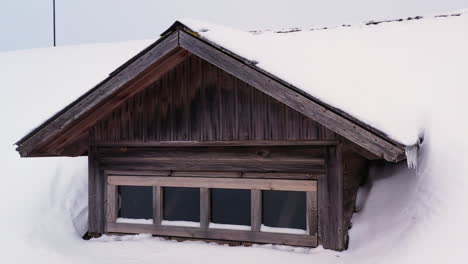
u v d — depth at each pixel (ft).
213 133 15.96
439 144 15.56
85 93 15.43
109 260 15.38
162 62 15.31
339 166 14.32
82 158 22.12
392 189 16.07
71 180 20.97
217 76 15.97
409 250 12.58
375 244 14.03
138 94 17.16
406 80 17.90
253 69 13.48
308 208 14.84
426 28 22.98
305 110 12.89
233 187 15.93
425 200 14.40
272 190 15.55
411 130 13.61
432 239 12.67
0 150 24.73
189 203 16.88
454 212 13.35
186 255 15.30
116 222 17.71
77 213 19.43
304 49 17.67
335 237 14.33
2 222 18.21
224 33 14.35
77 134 17.79
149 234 17.17
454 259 11.75
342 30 24.62
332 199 14.42
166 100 16.72
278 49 15.25
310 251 14.55
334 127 12.53
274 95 13.26
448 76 18.17
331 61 18.11
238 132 15.61
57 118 15.94
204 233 16.34
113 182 17.80
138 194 17.75
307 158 14.83
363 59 19.71
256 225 15.57
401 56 20.07
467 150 14.97
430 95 17.25
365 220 15.28
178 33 14.19
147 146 17.28
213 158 16.22
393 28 23.71
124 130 17.38
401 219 14.49
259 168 15.52
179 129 16.49
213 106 15.99
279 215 15.48
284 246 15.15
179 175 16.79
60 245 16.88
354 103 12.73
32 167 22.22
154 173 17.15
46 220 18.47
